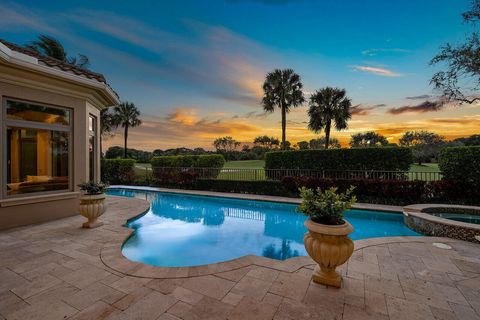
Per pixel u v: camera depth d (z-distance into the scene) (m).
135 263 3.41
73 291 2.66
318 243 2.64
